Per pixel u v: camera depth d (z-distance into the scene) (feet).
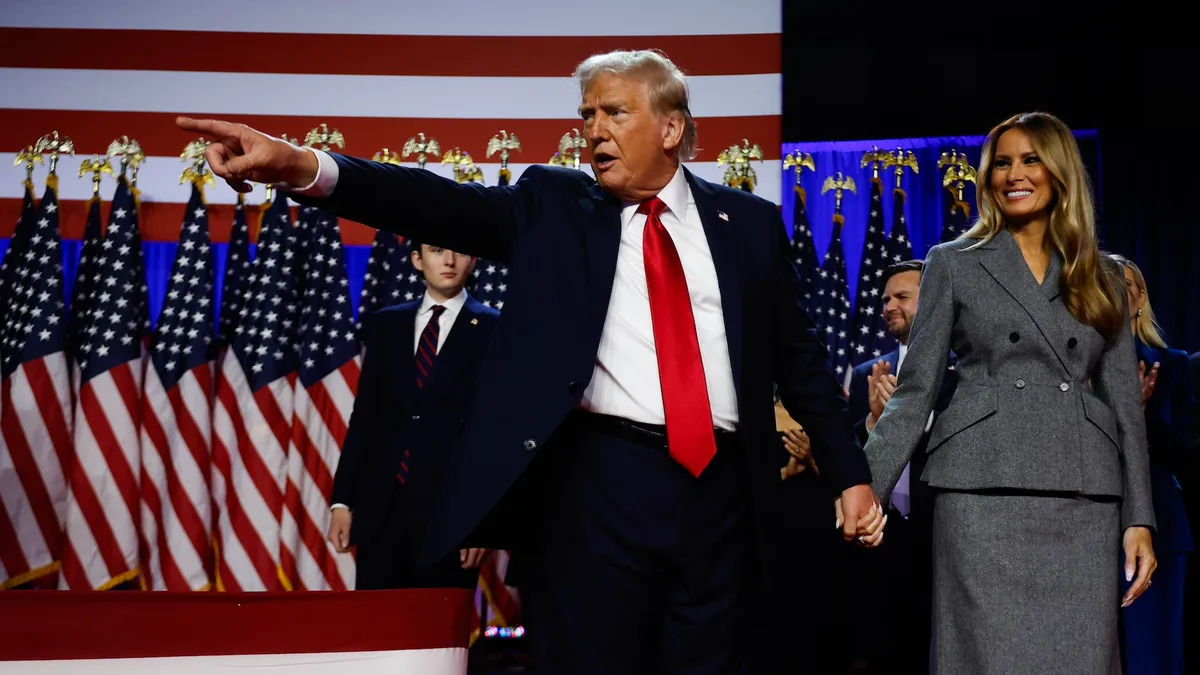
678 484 7.32
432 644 7.44
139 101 19.57
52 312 18.08
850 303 21.36
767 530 7.64
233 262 18.76
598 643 7.27
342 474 14.78
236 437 18.07
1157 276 22.74
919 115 24.25
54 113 19.43
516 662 18.21
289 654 7.15
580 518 7.32
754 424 7.63
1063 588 8.82
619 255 7.68
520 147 19.44
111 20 19.71
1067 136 9.37
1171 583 13.78
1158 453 13.98
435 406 14.29
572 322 7.38
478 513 7.04
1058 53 24.26
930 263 9.73
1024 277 9.28
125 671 6.86
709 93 19.58
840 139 24.26
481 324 14.71
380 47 19.98
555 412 7.14
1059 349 9.08
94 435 17.46
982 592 8.88
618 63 7.73
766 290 7.91
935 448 9.31
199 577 17.46
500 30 20.04
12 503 17.53
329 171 6.63
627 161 7.63
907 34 24.35
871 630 15.56
